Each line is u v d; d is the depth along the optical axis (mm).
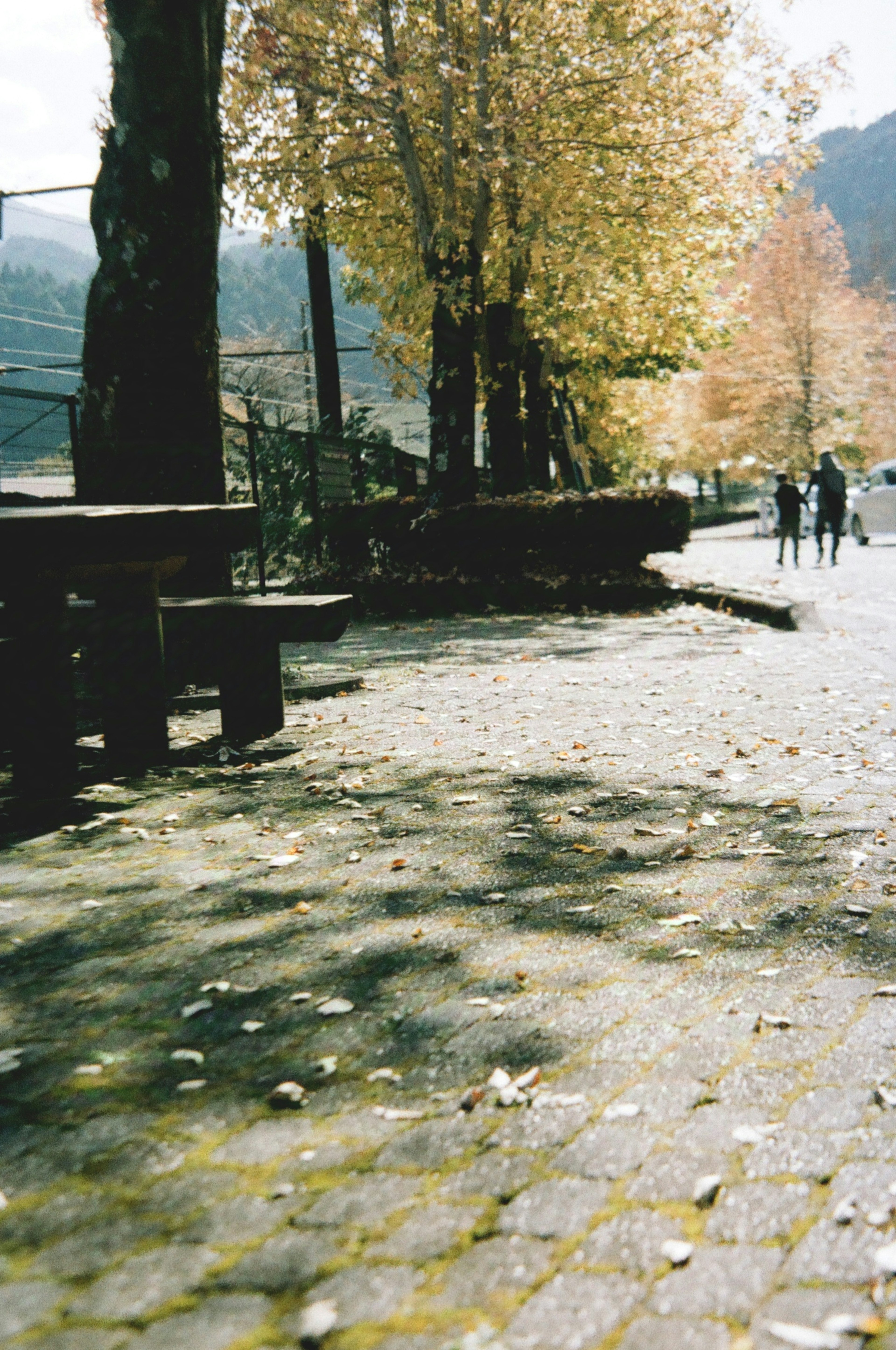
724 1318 1729
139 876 3945
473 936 3326
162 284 7605
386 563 16359
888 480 28516
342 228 22844
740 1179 2074
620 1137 2219
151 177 7512
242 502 15477
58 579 5039
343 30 18078
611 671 9062
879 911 3494
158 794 5109
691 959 3135
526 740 6219
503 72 17750
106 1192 2041
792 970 3051
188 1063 2547
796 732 6375
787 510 22359
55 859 4164
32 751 5086
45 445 11648
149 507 5395
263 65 17609
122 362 7676
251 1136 2232
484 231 19203
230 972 3078
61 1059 2574
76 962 3164
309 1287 1789
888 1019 2732
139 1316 1720
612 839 4332
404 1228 1934
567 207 18875
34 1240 1902
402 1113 2316
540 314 22797
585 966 3092
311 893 3738
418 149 19938
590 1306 1749
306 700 7656
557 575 16312
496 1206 1997
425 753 5898
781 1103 2342
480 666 9531
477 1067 2520
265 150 19172
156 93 7438
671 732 6418
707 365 55812
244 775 5453
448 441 18391
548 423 27094
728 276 25281
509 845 4270
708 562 25828
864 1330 1698
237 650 6297
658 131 20594
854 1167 2109
